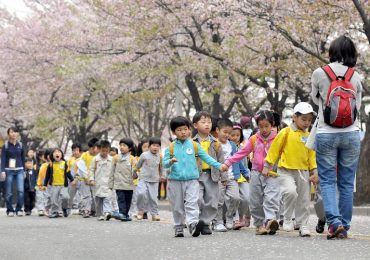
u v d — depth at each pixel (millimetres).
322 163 15570
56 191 29094
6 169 30812
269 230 17281
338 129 15367
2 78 61281
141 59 47188
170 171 17141
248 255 12336
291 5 35844
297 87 43406
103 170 26938
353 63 15570
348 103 15141
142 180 26109
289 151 16797
